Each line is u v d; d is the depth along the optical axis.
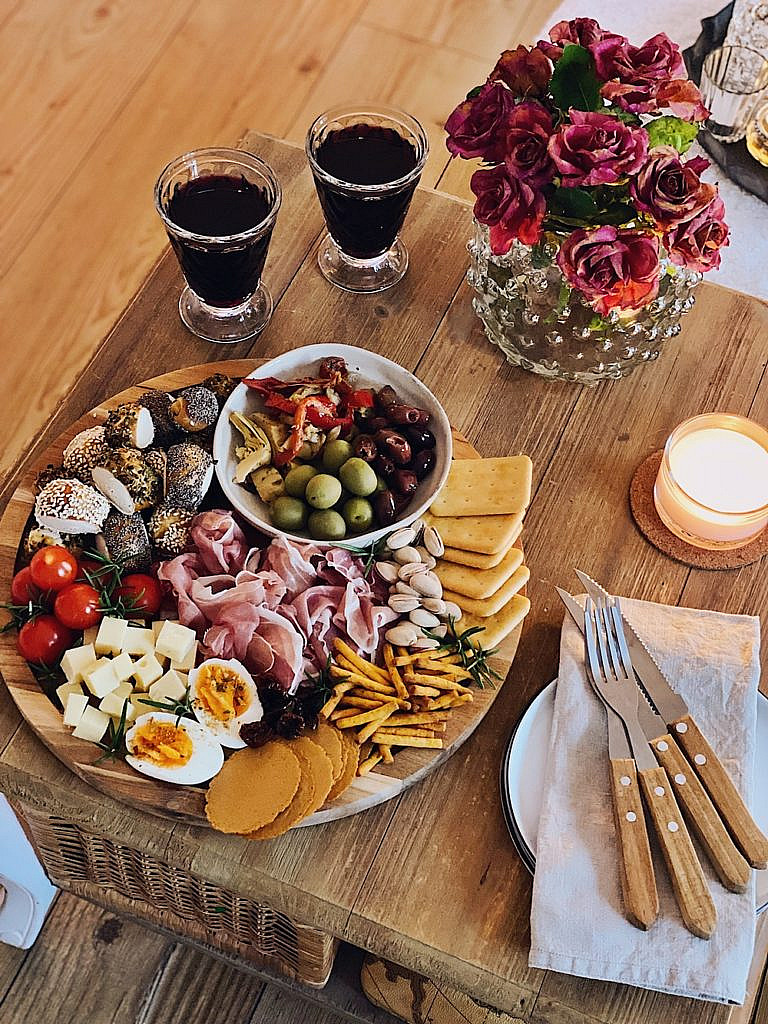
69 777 0.97
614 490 1.16
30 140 2.21
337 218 1.19
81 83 2.28
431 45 2.36
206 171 1.19
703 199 0.94
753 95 2.04
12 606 1.00
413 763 0.96
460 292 1.28
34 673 1.00
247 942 1.29
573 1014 0.89
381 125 1.23
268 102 2.28
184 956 1.55
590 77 0.98
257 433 1.09
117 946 1.55
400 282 1.28
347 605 0.99
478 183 0.98
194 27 2.36
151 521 1.04
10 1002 1.52
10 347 1.99
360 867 0.95
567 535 1.13
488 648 1.02
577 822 0.94
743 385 1.22
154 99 2.27
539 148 0.95
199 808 0.93
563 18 2.35
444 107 2.27
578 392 1.21
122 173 2.18
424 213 1.33
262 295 1.26
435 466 1.08
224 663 0.96
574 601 1.04
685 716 0.97
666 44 0.98
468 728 0.98
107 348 1.22
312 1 2.40
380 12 2.40
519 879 0.95
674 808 0.92
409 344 1.24
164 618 1.03
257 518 1.04
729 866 0.89
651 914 0.88
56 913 1.57
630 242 0.96
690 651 1.01
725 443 1.14
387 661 1.00
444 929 0.92
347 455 1.06
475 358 1.23
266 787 0.92
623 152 0.92
